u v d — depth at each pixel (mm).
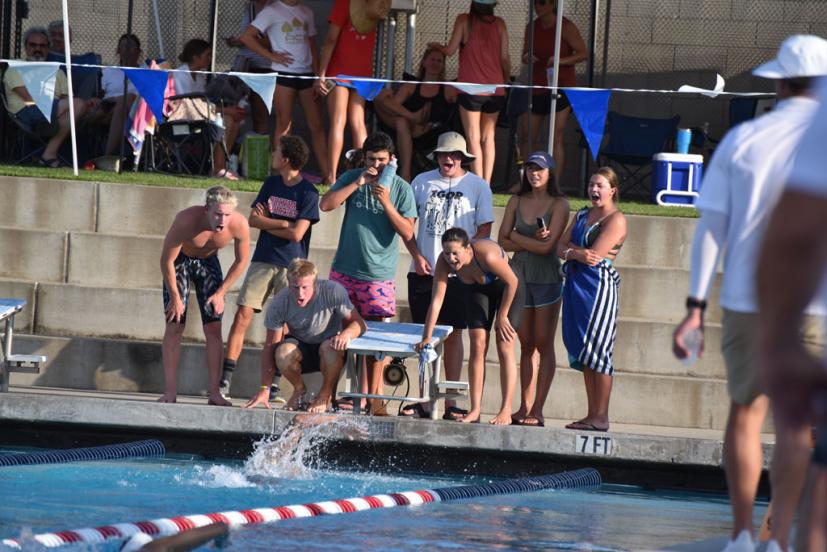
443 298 28516
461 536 19828
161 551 17266
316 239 36969
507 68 41469
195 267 29750
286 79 41656
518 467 27938
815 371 6344
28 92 41281
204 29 48031
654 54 49094
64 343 33406
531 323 29062
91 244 35750
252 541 18734
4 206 36969
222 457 28438
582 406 32594
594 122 35062
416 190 30969
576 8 48594
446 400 30359
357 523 20766
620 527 21453
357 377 29391
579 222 28297
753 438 15094
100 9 48000
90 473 25047
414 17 47875
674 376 32938
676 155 41375
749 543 14906
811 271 6277
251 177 42719
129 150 42812
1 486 23078
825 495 11117
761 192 14836
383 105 41500
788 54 15117
